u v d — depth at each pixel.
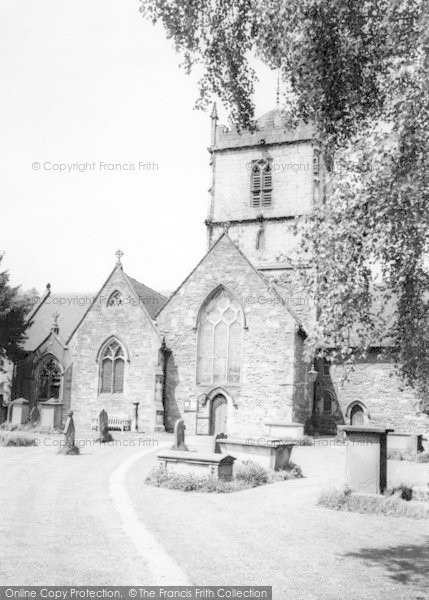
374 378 41.91
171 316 41.72
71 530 12.76
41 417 37.53
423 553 12.18
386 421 41.25
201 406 39.97
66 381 45.53
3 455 25.84
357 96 12.31
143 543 11.94
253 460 23.80
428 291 10.90
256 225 49.47
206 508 15.92
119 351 41.91
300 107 13.59
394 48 11.18
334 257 10.25
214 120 52.09
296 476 22.47
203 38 13.67
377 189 9.68
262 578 10.21
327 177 11.73
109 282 42.78
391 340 11.34
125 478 20.47
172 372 41.03
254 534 13.21
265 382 38.84
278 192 49.44
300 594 9.54
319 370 43.22
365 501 16.39
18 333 48.44
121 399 41.12
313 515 15.40
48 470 21.81
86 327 42.66
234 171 51.03
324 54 11.99
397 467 25.75
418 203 9.76
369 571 10.91
